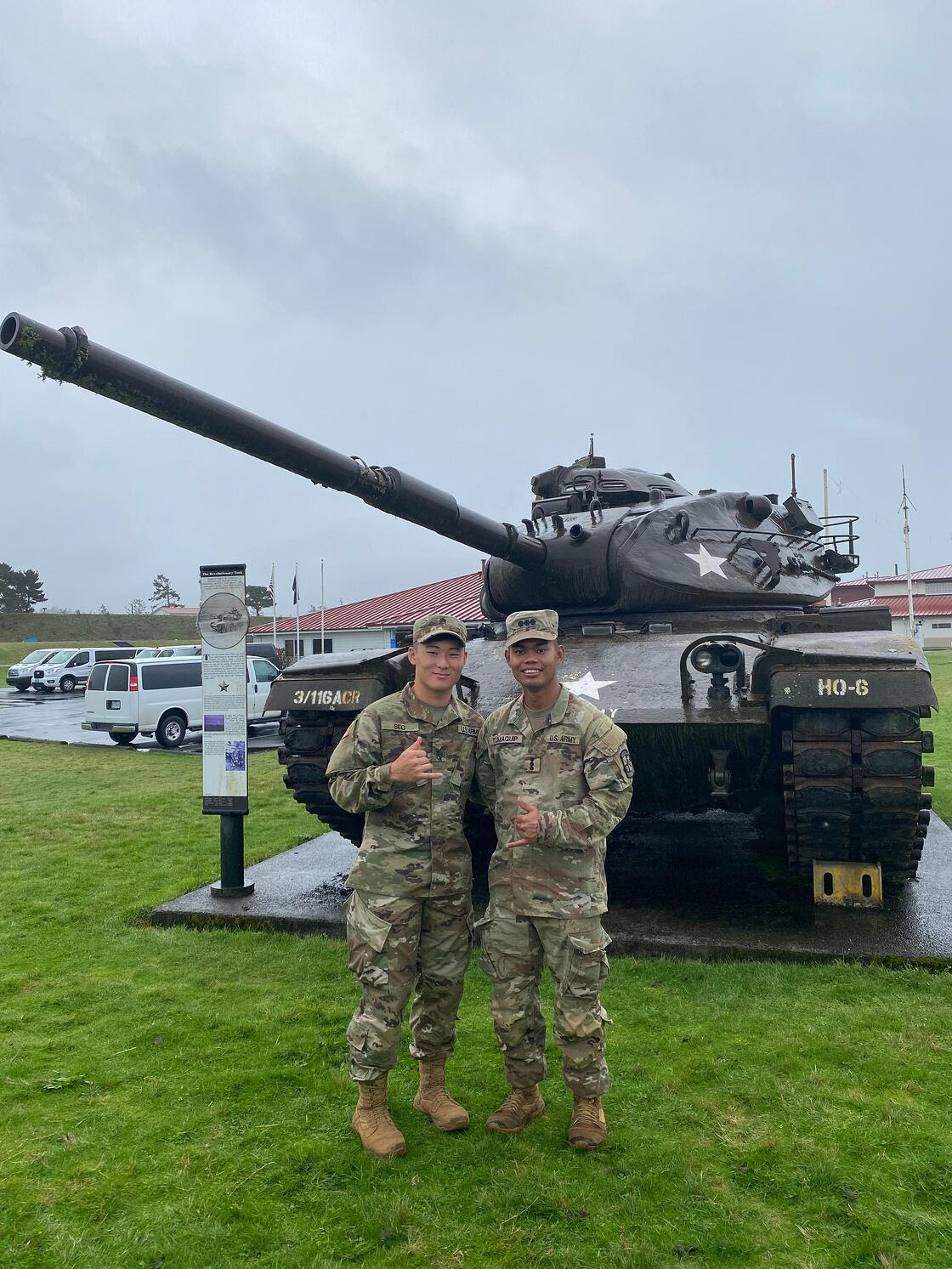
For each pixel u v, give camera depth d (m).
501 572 9.13
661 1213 3.44
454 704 4.16
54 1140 4.04
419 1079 4.52
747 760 6.61
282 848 9.62
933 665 32.97
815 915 6.62
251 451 6.04
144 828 10.84
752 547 8.82
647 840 9.41
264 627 40.69
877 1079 4.39
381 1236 3.35
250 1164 3.83
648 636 7.98
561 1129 4.04
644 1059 4.64
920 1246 3.23
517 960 3.93
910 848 6.57
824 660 6.14
